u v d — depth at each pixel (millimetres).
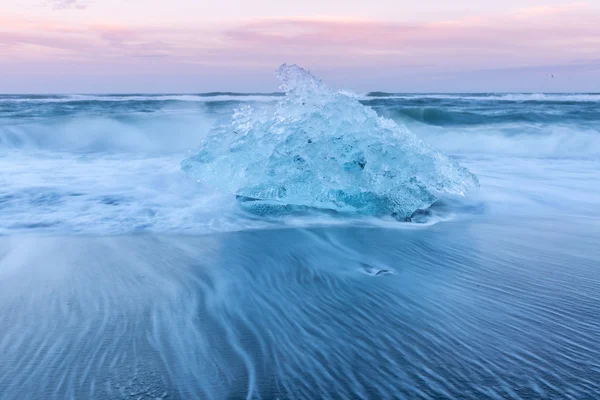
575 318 2572
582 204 5570
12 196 5332
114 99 20047
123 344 2273
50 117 12898
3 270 3301
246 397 1849
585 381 1942
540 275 3295
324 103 5340
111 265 3449
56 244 3906
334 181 4977
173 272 3330
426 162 4945
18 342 2285
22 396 1847
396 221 4844
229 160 5402
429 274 3328
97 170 6953
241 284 3121
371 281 3189
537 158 9383
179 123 12758
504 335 2365
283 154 5082
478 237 4289
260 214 4949
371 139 4996
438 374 2004
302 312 2674
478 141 11734
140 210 4938
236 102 18578
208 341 2311
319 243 4078
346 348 2238
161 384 1934
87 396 1849
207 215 4844
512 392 1865
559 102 20781
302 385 1929
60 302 2777
